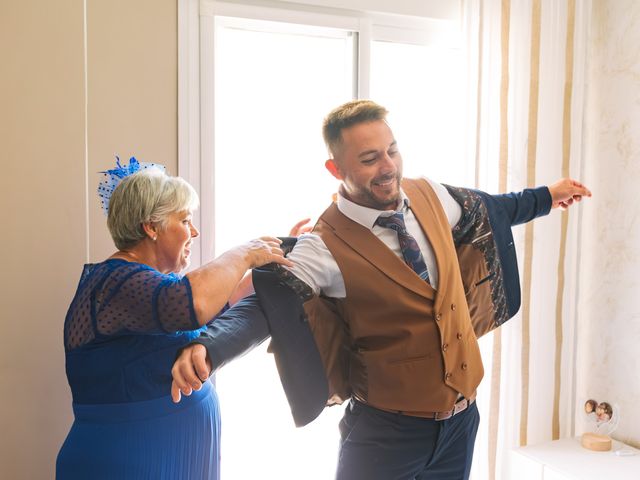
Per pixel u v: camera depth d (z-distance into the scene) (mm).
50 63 1581
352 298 1340
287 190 2117
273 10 1916
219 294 1157
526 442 2217
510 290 1586
